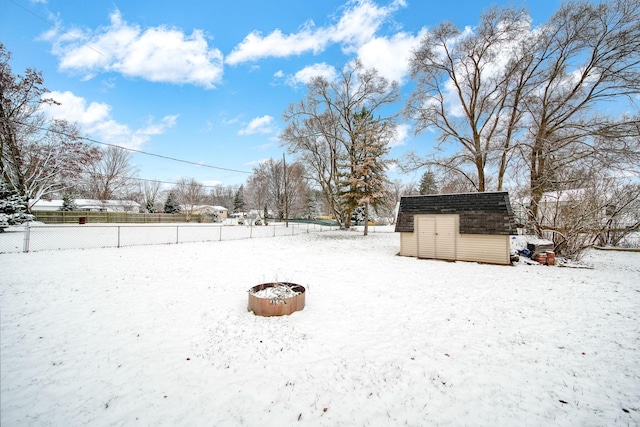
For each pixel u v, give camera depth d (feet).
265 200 140.46
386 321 16.07
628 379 10.44
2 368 10.43
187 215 136.56
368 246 52.37
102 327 14.34
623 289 23.04
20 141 60.80
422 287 23.53
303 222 143.64
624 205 41.52
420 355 12.21
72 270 25.70
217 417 8.41
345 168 73.41
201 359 11.64
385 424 8.22
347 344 13.20
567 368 11.20
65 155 67.41
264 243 54.29
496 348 12.87
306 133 82.79
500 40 52.95
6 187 56.85
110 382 9.91
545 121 50.78
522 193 41.60
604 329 15.01
